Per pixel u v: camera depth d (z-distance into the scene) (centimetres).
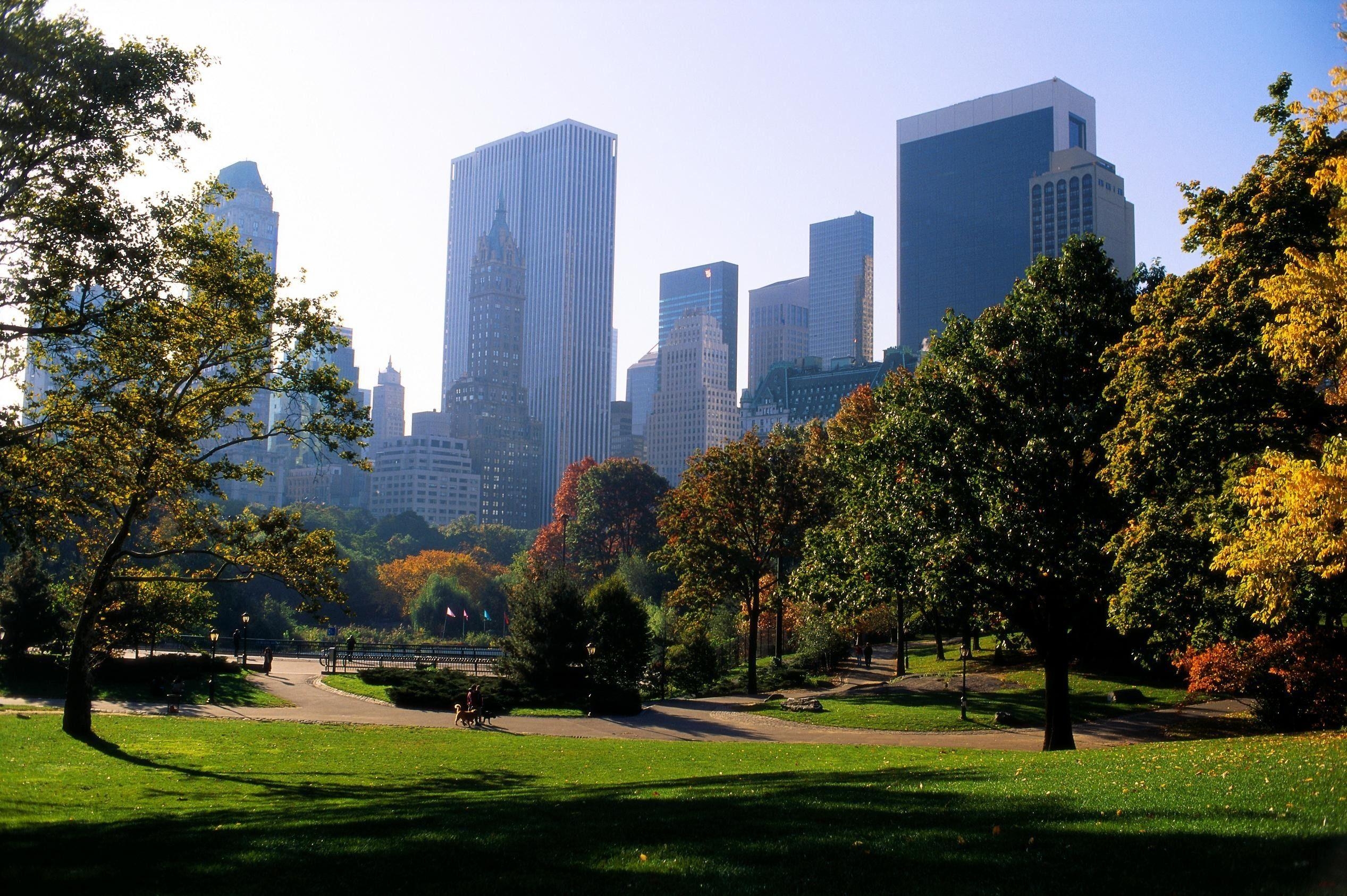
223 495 2917
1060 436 3077
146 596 4959
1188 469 2758
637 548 12438
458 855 1254
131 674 5025
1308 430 2627
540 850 1267
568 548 12681
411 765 2730
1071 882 1029
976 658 6588
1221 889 981
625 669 5197
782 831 1349
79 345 2388
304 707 4541
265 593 12000
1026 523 3009
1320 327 2033
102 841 1404
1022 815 1412
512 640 5241
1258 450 2600
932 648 7806
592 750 3209
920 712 4491
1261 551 2138
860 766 2647
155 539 3456
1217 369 2528
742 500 5866
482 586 13975
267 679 5509
